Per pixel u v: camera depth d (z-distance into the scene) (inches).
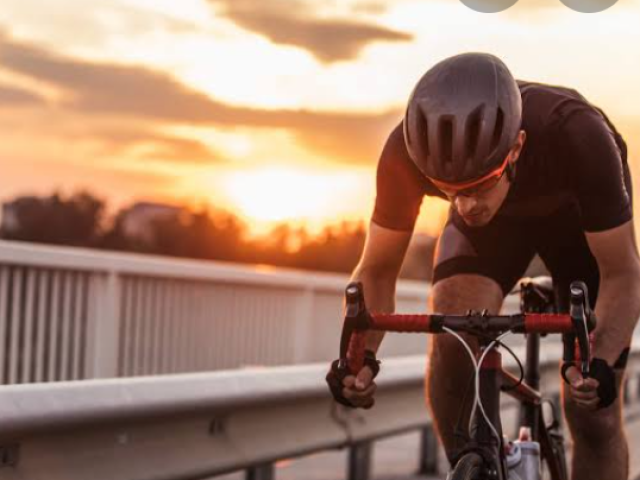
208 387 179.9
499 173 126.6
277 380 201.2
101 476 158.2
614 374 127.6
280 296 390.0
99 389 157.8
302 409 214.1
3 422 139.0
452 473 119.6
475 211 129.1
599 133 142.3
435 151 124.0
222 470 185.5
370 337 138.3
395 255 148.5
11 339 259.1
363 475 249.4
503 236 159.2
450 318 125.6
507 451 134.5
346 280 424.5
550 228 159.5
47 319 272.1
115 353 293.7
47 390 149.4
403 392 259.6
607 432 153.9
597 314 142.5
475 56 127.7
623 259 143.6
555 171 144.3
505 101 124.5
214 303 347.3
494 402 127.5
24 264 260.5
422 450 277.3
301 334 404.5
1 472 142.9
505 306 450.3
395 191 144.5
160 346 319.6
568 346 122.0
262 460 197.9
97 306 288.7
